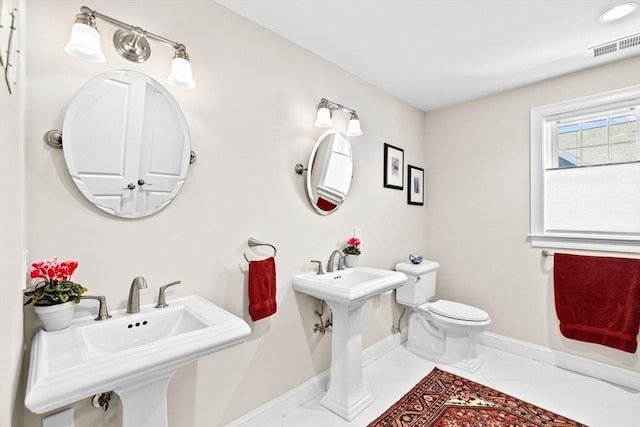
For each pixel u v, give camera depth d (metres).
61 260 1.13
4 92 0.64
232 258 1.65
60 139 1.12
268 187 1.82
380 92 2.66
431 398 2.00
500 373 2.31
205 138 1.54
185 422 1.46
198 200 1.52
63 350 0.92
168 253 1.41
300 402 1.94
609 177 2.23
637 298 2.07
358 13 1.67
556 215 2.46
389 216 2.75
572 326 2.30
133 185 1.30
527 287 2.57
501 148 2.72
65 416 1.10
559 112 2.42
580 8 1.62
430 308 2.54
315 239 2.09
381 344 2.62
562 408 1.89
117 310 1.26
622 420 1.78
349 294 1.64
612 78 2.19
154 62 1.37
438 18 1.72
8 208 0.69
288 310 1.91
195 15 1.50
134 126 1.30
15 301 0.80
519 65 2.25
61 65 1.13
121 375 0.86
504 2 1.58
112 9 1.25
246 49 1.71
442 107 3.09
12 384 0.76
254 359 1.73
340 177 2.23
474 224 2.89
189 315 1.28
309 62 2.05
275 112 1.85
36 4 1.08
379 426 1.74
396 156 2.82
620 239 2.14
